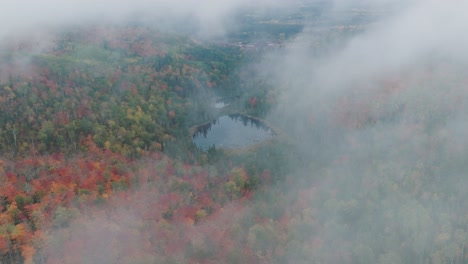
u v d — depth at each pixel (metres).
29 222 135.00
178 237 134.38
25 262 117.06
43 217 135.25
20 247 124.56
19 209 142.00
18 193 148.75
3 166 165.00
